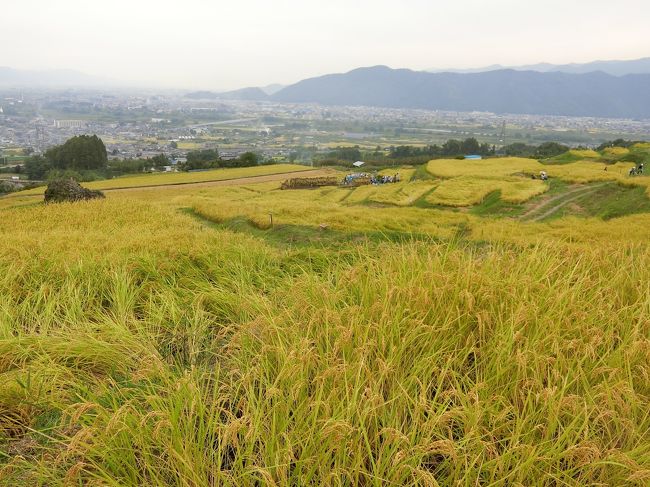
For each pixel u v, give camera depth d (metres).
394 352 3.04
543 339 3.12
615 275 4.55
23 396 3.10
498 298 3.81
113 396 2.78
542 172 48.62
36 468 2.41
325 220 21.38
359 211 27.80
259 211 25.64
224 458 2.62
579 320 3.46
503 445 2.47
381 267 4.87
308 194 55.69
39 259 7.16
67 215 24.30
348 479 2.31
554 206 34.91
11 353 3.72
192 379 2.79
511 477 2.25
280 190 62.78
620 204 32.31
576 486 2.18
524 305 3.54
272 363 3.21
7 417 2.94
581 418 2.59
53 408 3.07
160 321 4.52
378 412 2.65
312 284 4.62
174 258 7.54
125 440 2.42
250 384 2.86
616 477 2.27
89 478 2.25
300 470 2.22
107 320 4.31
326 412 2.44
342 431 2.29
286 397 2.70
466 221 24.41
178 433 2.37
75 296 5.12
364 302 3.91
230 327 3.90
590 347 2.93
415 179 65.00
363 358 2.79
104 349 3.64
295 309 4.12
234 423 2.25
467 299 3.51
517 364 2.87
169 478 2.39
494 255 4.83
